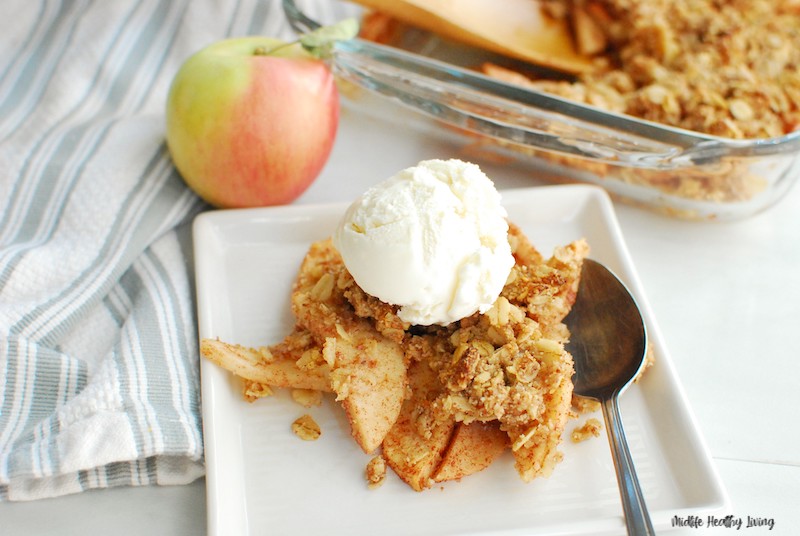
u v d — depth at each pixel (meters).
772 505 0.42
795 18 0.56
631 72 0.56
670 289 0.50
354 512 0.41
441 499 0.42
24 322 0.45
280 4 0.59
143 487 0.43
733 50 0.54
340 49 0.53
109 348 0.47
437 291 0.42
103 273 0.47
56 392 0.45
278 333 0.47
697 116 0.52
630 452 0.43
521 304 0.44
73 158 0.51
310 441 0.43
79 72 0.56
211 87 0.48
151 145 0.52
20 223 0.49
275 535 0.41
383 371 0.43
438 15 0.56
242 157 0.49
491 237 0.42
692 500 0.41
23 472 0.41
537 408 0.41
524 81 0.56
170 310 0.47
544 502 0.42
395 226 0.41
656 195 0.53
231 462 0.42
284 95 0.49
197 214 0.52
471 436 0.43
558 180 0.54
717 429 0.45
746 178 0.50
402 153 0.56
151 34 0.58
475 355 0.42
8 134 0.53
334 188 0.54
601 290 0.46
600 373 0.44
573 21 0.59
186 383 0.44
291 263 0.49
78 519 0.42
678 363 0.47
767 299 0.50
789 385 0.46
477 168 0.43
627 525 0.39
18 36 0.57
